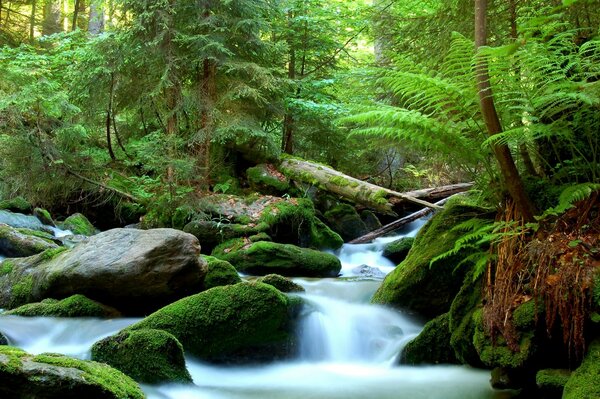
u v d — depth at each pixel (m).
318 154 13.41
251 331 4.55
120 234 5.82
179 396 3.80
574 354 3.25
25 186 10.10
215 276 5.99
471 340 3.93
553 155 4.61
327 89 13.24
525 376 3.50
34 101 9.20
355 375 4.54
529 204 3.88
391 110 4.14
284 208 9.27
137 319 5.35
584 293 3.17
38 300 5.86
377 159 13.81
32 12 18.36
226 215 9.26
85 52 10.41
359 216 11.03
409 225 11.08
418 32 7.07
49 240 7.82
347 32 13.02
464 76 3.87
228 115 10.34
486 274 4.01
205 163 10.09
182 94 10.17
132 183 10.80
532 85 3.86
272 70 10.57
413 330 5.06
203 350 4.49
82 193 10.94
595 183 3.68
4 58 10.89
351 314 5.23
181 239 5.59
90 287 5.49
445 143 4.16
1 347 2.92
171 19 9.77
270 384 4.30
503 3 6.04
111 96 10.42
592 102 3.14
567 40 3.91
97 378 2.74
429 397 3.82
